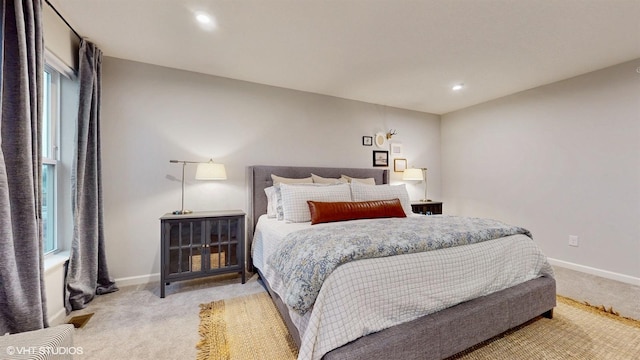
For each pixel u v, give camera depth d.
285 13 1.89
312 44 2.31
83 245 2.19
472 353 1.54
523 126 3.45
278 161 3.30
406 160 4.32
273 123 3.28
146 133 2.66
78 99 2.12
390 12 1.87
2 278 1.30
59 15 1.91
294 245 1.64
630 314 1.97
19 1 1.39
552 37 2.18
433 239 1.55
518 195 3.51
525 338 1.68
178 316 1.96
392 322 1.30
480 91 3.48
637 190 2.54
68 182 2.23
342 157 3.77
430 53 2.47
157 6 1.82
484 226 1.89
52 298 1.84
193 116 2.86
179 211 2.65
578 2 1.74
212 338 1.68
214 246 2.53
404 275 1.35
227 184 3.01
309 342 1.14
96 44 2.31
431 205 4.09
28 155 1.42
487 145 3.90
